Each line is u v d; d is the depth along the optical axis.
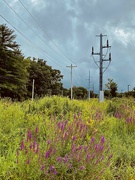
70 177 3.25
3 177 3.06
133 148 5.38
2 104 7.53
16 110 6.91
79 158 3.35
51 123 5.39
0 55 47.00
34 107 7.84
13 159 3.47
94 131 5.00
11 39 47.75
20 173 3.07
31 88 68.94
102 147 3.72
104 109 10.50
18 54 50.16
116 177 4.05
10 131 5.10
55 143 3.70
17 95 50.41
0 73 45.88
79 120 5.39
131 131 7.05
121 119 7.96
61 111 7.68
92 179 3.34
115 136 6.16
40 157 3.19
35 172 3.04
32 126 5.50
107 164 3.69
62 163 3.23
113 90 46.06
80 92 102.19
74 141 3.82
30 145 3.40
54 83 82.88
